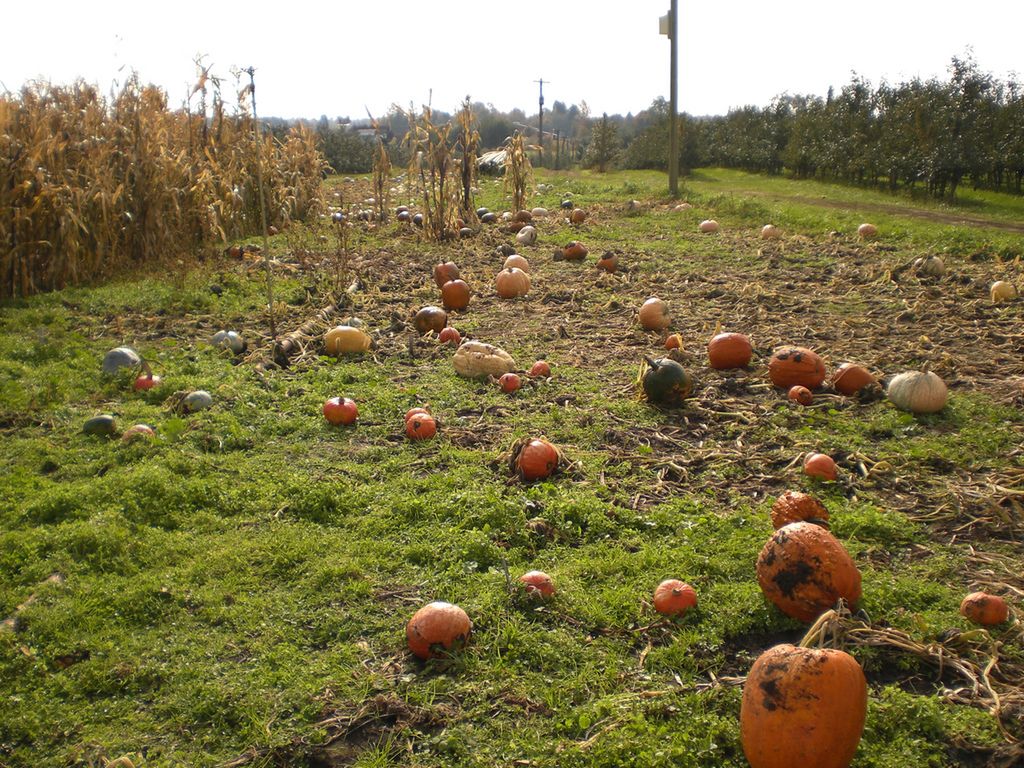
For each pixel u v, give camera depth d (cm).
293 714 385
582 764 347
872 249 1641
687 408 779
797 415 746
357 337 957
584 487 607
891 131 2956
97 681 409
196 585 488
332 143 4181
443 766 352
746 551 507
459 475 622
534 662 416
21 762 362
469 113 2019
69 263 1308
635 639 434
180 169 1636
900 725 365
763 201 2570
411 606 465
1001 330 1036
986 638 418
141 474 602
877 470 634
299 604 469
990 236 1706
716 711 377
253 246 1662
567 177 3581
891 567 501
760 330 1066
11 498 591
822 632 374
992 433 699
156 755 364
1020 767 343
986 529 545
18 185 1243
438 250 1703
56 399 790
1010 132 2555
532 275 1451
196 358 913
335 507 581
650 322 1066
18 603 470
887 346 987
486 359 866
